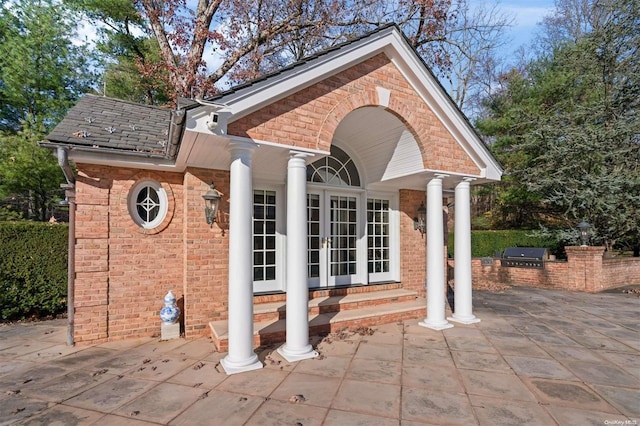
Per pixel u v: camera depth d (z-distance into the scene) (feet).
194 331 21.09
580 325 24.41
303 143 17.76
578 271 40.75
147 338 21.07
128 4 46.91
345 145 27.86
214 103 14.70
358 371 15.88
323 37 53.11
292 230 17.63
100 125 22.90
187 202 21.21
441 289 23.49
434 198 23.65
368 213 29.81
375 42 19.76
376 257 30.19
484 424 11.48
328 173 27.99
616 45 50.14
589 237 46.26
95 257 20.35
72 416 11.98
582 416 11.99
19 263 26.21
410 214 30.89
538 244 57.21
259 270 24.91
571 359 17.54
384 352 18.44
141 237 21.54
